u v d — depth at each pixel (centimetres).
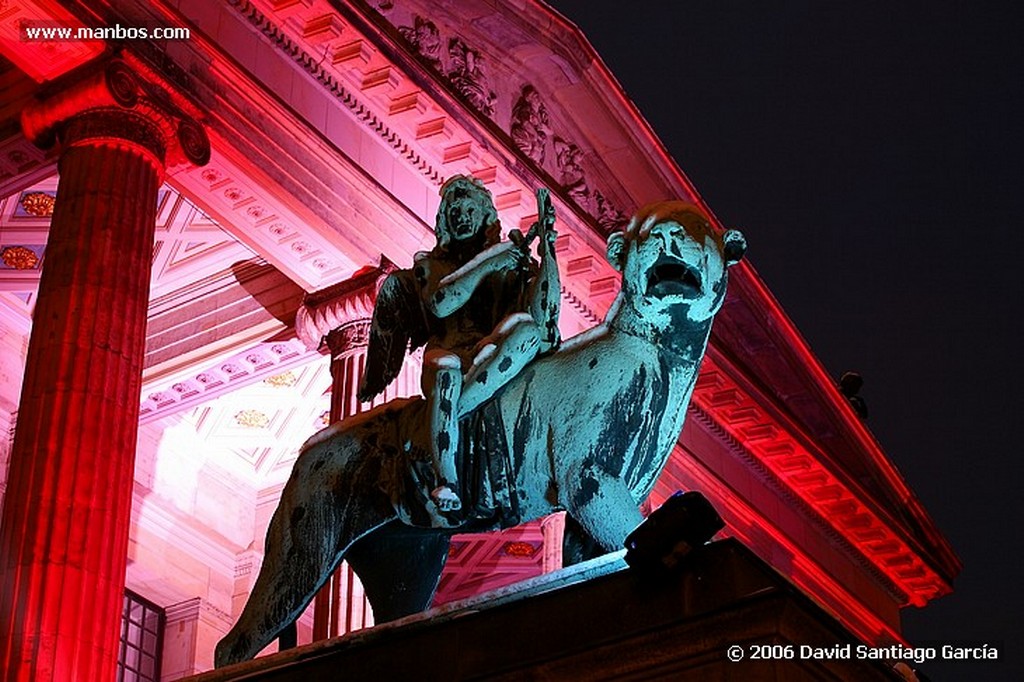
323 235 2659
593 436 866
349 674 786
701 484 3653
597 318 3184
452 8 2981
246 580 3588
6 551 2017
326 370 3334
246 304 3047
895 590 4409
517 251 920
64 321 2164
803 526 4066
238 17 2628
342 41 2731
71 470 2066
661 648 709
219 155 2517
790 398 4131
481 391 872
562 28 3098
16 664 1942
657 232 870
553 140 3216
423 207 2867
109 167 2295
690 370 883
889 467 4325
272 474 3672
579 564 807
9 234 2962
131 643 3441
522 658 743
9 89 2491
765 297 3969
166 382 3103
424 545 930
